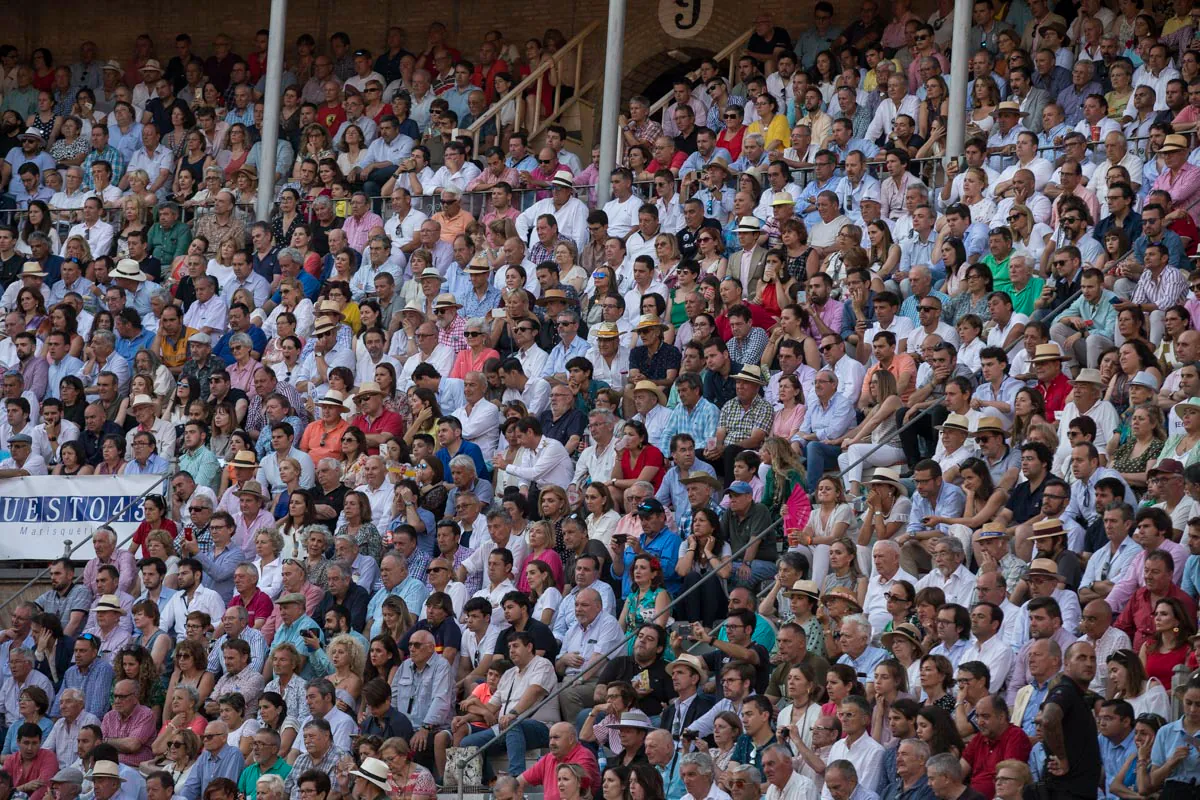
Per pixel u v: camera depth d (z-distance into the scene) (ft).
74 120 343.67
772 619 191.42
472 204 297.53
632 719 176.35
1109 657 163.73
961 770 152.87
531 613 203.51
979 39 299.17
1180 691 158.61
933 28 309.01
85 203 314.14
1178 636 167.73
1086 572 182.70
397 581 213.87
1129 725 158.92
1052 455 196.95
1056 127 268.82
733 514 203.92
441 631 200.64
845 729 164.66
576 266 268.82
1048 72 280.31
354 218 295.69
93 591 233.76
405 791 181.88
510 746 185.78
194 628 213.87
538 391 246.06
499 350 259.60
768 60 320.91
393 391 248.32
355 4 370.94
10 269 305.53
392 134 317.42
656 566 197.36
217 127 336.90
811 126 291.99
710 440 226.79
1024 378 214.28
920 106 283.38
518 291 256.93
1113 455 199.52
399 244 289.94
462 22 364.99
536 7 360.28
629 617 196.95
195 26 382.22
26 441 257.14
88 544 245.86
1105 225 238.89
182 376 267.80
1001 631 175.94
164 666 217.97
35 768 209.97
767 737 168.76
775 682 179.93
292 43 372.99
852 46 312.29
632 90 356.79
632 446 220.43
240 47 379.55
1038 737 156.25
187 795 194.29
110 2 386.93
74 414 264.93
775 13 341.41
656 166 295.89
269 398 250.98
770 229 266.36
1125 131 264.31
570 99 348.59
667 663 184.75
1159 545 177.06
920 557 191.93
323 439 245.24
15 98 359.46
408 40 368.07
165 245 306.55
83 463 256.11
